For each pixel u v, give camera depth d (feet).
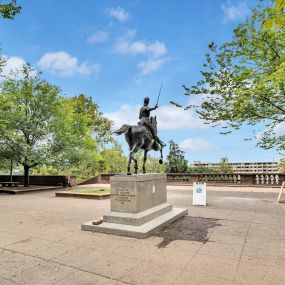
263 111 43.37
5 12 37.83
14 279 15.37
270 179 75.51
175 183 85.05
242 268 16.71
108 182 97.14
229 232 25.29
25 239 23.35
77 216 34.30
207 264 17.39
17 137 68.80
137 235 23.53
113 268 16.83
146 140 31.50
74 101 122.52
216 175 82.02
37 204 46.32
